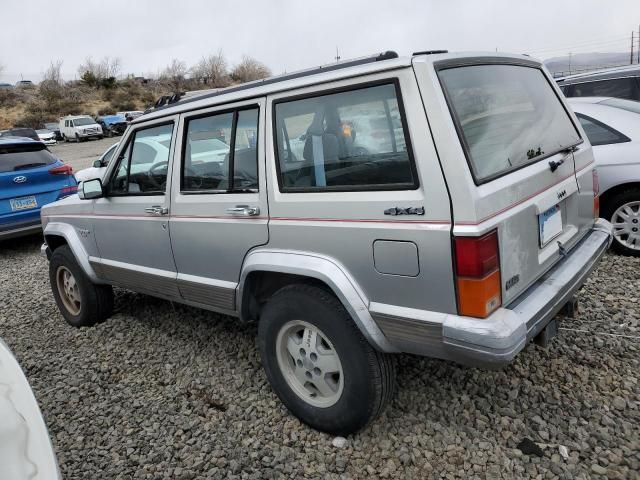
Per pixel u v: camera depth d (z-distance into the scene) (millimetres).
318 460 2715
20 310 5672
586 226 3191
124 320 4871
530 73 3137
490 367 2207
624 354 3322
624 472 2410
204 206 3260
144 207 3746
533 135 2793
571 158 2996
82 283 4676
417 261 2311
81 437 3166
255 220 2949
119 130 38906
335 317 2633
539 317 2379
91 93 59750
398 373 3357
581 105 5258
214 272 3328
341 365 2676
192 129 3365
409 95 2305
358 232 2484
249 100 2979
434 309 2322
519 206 2404
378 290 2486
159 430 3146
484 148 2355
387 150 2400
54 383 3873
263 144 2891
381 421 2936
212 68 67812
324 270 2611
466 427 2805
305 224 2695
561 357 3350
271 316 2920
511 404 2949
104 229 4207
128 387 3697
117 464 2883
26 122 48250
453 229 2178
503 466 2525
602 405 2875
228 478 2660
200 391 3520
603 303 4031
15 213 7887
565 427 2744
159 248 3703
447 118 2215
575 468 2465
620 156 4820
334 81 2564
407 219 2320
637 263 4758
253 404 3281
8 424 1626
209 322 4609
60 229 4695
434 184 2229
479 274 2154
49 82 60125
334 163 2602
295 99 2748
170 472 2766
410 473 2553
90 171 10297
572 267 2750
